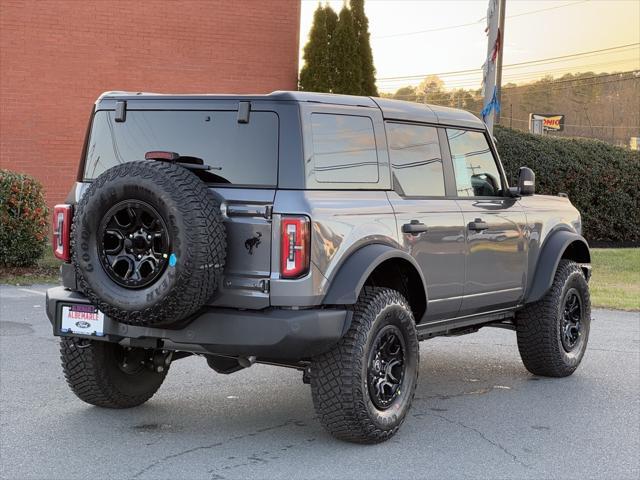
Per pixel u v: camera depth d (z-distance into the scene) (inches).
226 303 204.7
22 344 334.3
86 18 693.3
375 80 797.2
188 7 725.9
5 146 674.8
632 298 522.3
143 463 201.2
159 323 201.0
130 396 246.2
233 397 266.4
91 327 216.2
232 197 205.2
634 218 870.4
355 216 215.3
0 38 667.4
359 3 784.3
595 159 844.6
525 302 295.3
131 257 199.0
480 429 239.5
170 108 220.2
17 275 524.4
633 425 246.8
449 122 265.6
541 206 306.5
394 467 203.9
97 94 701.3
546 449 222.4
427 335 265.9
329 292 206.7
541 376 310.7
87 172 230.7
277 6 756.0
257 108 210.2
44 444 213.8
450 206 255.4
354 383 209.8
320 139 212.2
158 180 194.2
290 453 211.9
